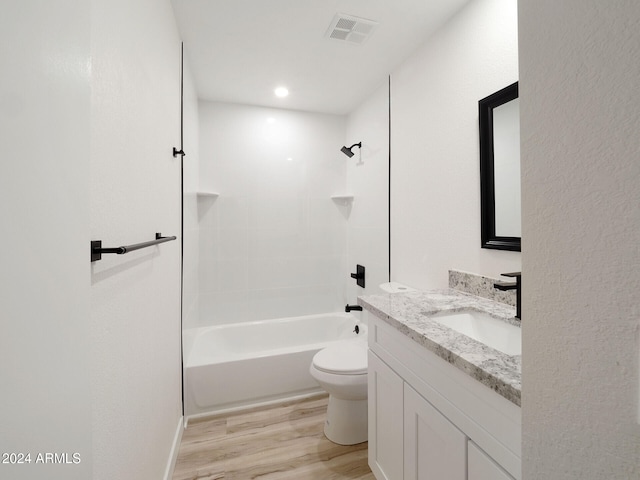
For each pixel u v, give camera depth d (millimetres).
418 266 1904
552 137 402
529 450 440
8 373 338
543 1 412
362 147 2684
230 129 2674
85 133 520
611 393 337
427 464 974
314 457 1565
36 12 392
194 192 2344
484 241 1404
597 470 352
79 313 494
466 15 1498
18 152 358
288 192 2855
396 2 1487
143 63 1060
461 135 1546
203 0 1465
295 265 2895
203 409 1944
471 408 788
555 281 401
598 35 345
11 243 346
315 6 1512
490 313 1190
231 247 2695
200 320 2623
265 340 2719
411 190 1967
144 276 1067
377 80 2295
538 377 426
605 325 343
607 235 340
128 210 919
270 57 1972
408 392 1072
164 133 1370
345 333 2809
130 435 917
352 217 2904
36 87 392
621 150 325
